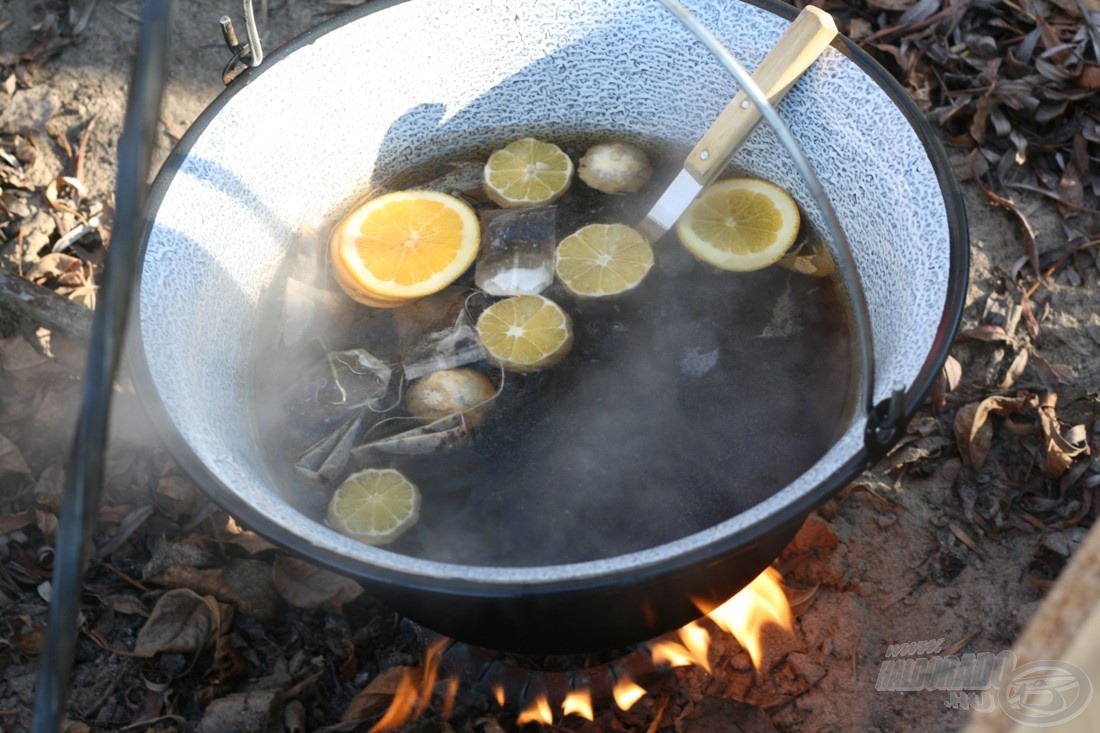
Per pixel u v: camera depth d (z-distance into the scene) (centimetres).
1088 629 65
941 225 77
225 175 84
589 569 70
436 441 83
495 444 84
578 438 84
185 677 91
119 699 90
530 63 92
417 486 83
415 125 93
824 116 85
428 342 86
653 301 88
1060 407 98
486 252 89
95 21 114
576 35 91
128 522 95
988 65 109
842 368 85
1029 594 92
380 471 83
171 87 112
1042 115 107
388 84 91
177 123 110
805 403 84
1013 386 98
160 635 91
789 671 90
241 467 77
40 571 94
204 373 81
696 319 87
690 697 90
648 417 84
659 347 86
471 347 86
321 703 91
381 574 70
